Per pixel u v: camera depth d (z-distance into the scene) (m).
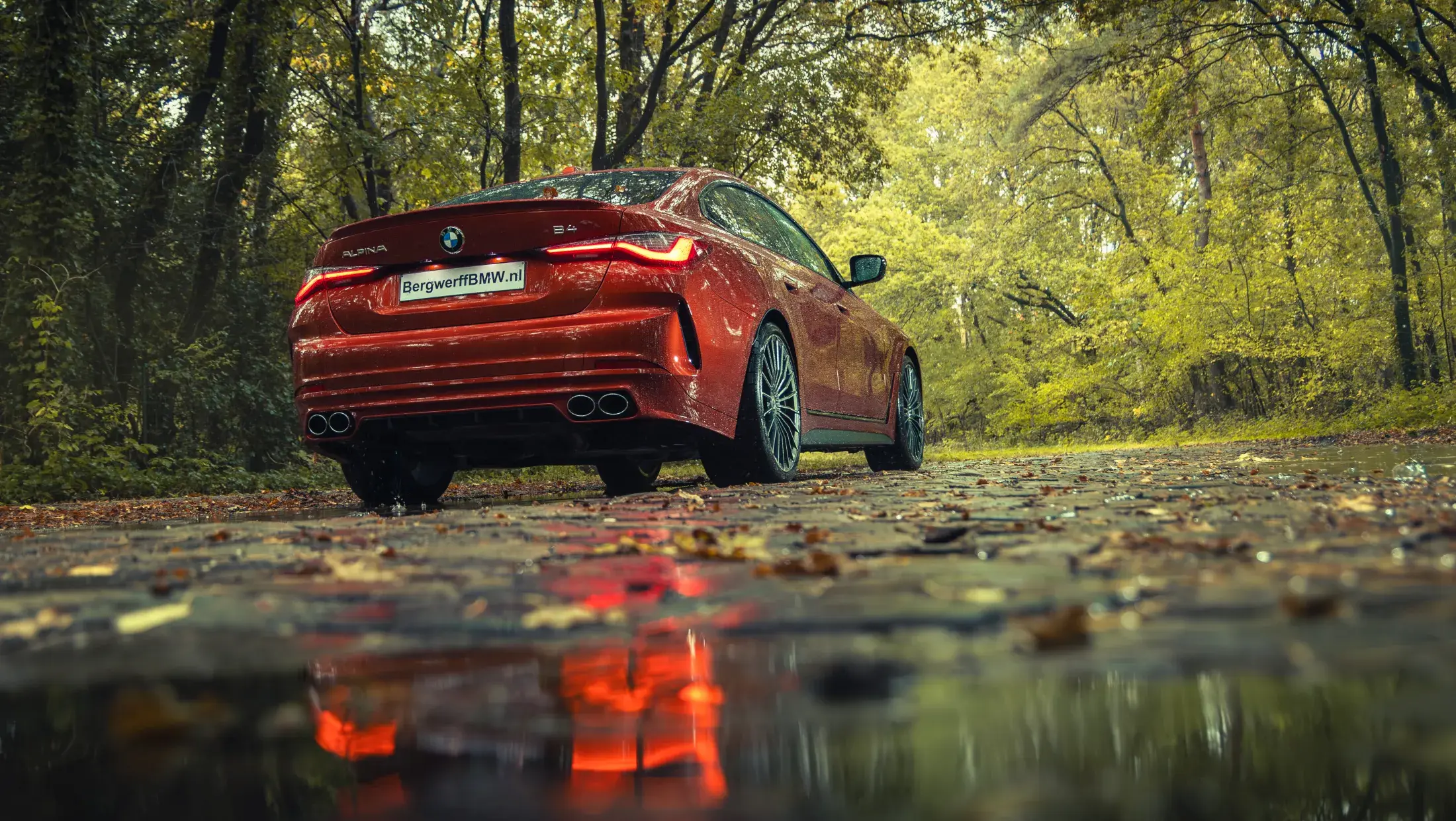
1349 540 1.55
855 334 5.80
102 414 9.77
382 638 1.00
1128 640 0.76
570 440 4.16
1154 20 18.81
